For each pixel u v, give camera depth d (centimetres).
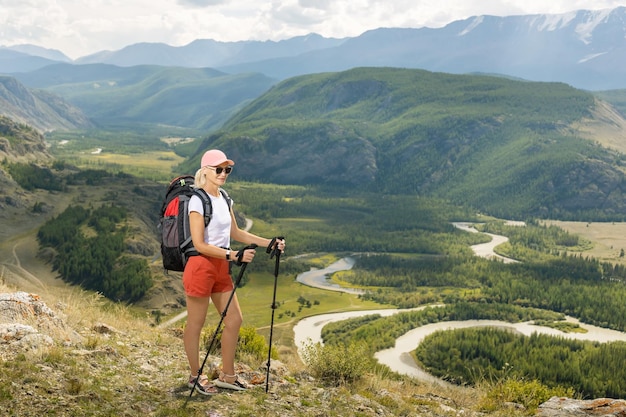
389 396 666
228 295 544
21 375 505
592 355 9531
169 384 556
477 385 803
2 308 649
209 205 523
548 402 677
